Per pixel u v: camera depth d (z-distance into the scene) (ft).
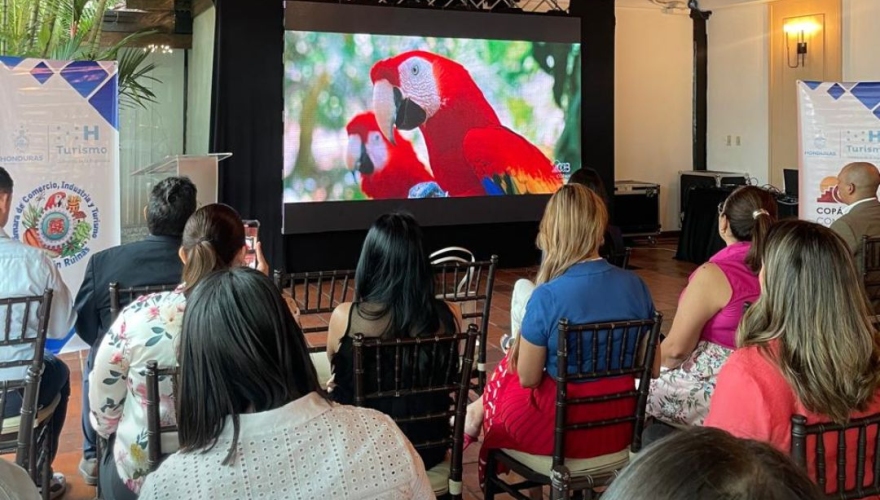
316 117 24.58
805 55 31.89
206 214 7.46
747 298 7.92
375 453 4.11
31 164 13.78
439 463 7.66
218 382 3.94
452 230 27.27
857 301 5.11
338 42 24.66
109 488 7.16
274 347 4.01
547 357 7.55
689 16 35.40
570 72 28.02
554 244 7.73
